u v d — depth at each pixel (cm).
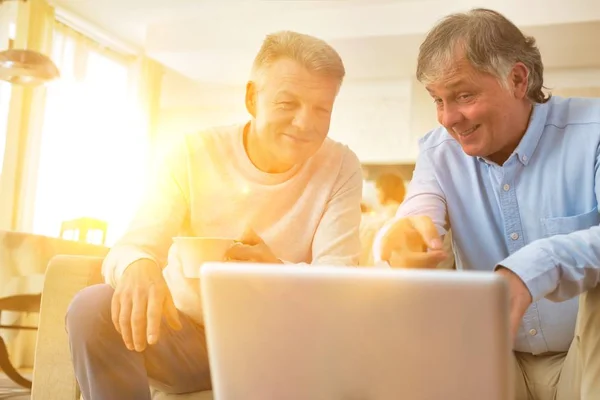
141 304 99
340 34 512
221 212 133
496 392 58
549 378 117
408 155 601
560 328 117
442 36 112
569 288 90
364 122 619
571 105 124
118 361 104
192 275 103
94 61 583
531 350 119
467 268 131
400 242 102
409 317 60
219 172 133
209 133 137
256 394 66
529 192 122
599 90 546
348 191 135
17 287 288
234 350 66
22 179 471
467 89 111
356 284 61
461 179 130
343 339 62
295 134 127
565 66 545
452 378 59
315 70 126
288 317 64
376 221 254
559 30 477
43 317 138
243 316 65
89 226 400
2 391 280
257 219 132
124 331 98
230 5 524
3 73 318
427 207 128
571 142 120
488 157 125
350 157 140
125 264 104
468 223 130
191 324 120
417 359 60
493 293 57
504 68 111
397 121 610
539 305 117
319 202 133
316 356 63
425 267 100
